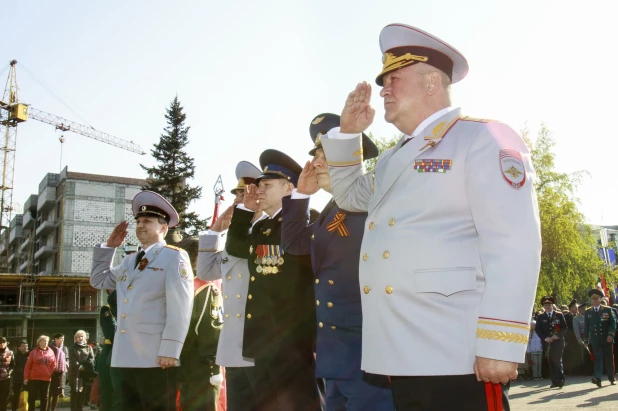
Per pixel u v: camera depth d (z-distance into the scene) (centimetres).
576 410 911
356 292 361
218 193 682
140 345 512
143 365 509
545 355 1686
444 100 288
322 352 365
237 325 502
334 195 355
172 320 507
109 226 6088
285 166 474
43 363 1492
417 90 286
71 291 5331
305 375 416
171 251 537
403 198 265
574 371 1797
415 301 250
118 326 529
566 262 2797
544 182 2892
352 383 353
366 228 282
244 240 488
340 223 371
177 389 581
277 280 425
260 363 430
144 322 517
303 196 412
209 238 588
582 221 2869
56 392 1569
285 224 410
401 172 271
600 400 1043
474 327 242
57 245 6078
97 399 1219
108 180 6184
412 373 244
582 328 1733
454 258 250
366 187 340
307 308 420
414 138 277
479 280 247
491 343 228
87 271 5928
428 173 262
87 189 6084
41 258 6569
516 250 235
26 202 7619
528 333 231
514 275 232
